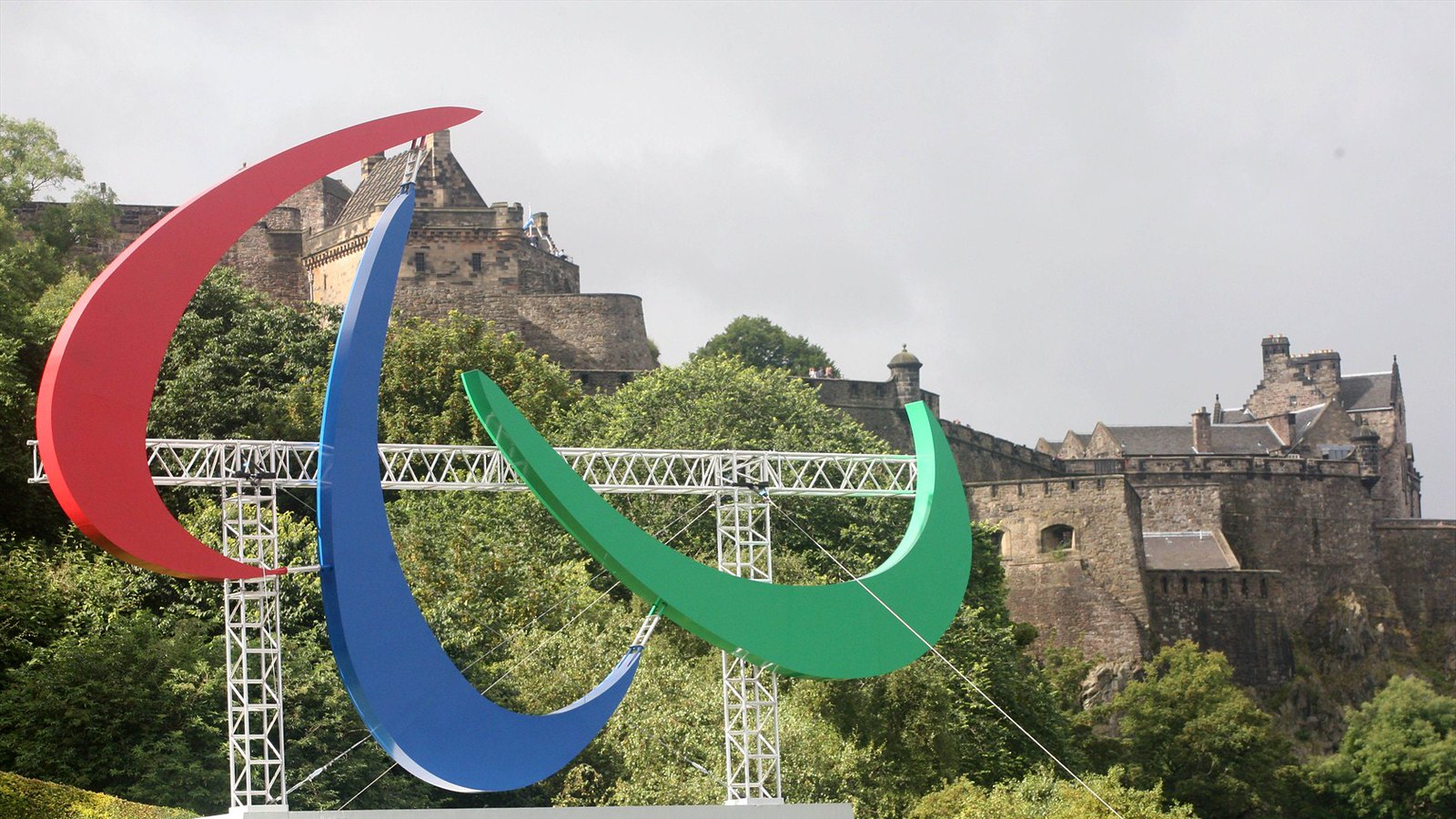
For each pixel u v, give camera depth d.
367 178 106.25
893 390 108.81
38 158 88.75
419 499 68.81
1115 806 55.81
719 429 72.12
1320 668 119.25
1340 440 146.38
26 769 45.09
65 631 50.91
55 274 77.94
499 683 52.16
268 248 102.00
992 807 53.38
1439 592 126.62
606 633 55.28
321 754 48.44
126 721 46.56
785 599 40.19
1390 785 94.00
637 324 103.69
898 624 41.38
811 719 53.97
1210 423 150.38
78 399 31.09
